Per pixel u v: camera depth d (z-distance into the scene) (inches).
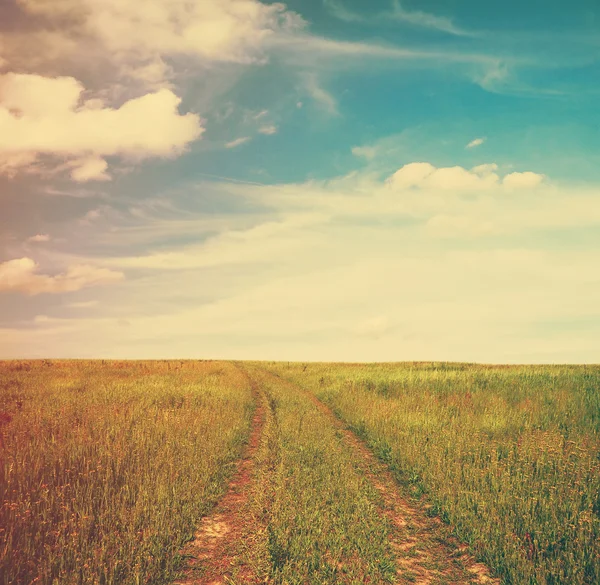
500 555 244.7
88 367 1295.5
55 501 269.1
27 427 426.6
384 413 576.4
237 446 464.8
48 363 1418.6
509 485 321.1
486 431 486.6
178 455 380.5
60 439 390.6
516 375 855.1
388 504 326.3
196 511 288.8
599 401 587.5
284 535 249.4
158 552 230.4
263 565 225.6
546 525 265.7
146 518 261.9
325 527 266.5
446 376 896.3
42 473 310.2
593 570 226.5
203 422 503.5
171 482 319.0
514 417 521.7
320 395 842.8
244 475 382.9
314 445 451.2
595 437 446.0
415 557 251.9
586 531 256.2
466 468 363.9
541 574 222.4
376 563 234.2
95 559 207.3
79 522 246.2
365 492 336.5
